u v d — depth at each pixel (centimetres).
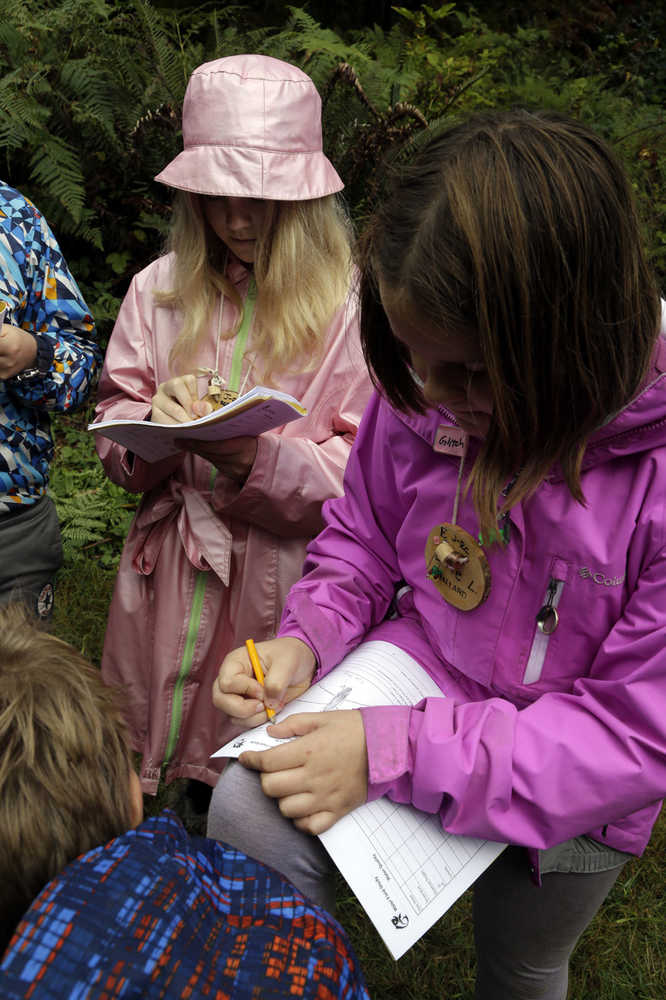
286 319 204
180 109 443
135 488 217
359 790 115
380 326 118
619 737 115
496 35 669
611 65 809
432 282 96
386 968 220
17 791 85
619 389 103
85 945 77
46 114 424
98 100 444
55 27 462
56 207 447
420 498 138
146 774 223
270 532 213
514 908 142
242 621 217
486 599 128
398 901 110
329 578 151
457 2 826
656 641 113
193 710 226
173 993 77
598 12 855
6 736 87
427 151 104
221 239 211
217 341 211
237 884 92
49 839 85
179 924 80
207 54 500
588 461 117
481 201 93
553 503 119
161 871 84
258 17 675
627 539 116
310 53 482
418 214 99
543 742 116
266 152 191
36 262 212
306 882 116
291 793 112
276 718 125
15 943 77
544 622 125
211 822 119
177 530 218
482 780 114
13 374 201
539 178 93
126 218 477
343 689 129
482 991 160
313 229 204
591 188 94
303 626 138
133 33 506
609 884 142
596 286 96
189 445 193
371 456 150
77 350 219
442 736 117
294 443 200
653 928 232
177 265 211
